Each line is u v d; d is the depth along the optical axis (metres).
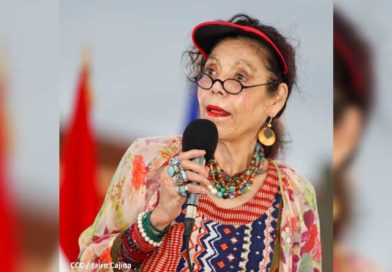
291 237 4.90
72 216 4.93
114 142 5.05
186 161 3.82
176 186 3.89
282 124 5.02
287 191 4.89
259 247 4.63
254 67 4.86
